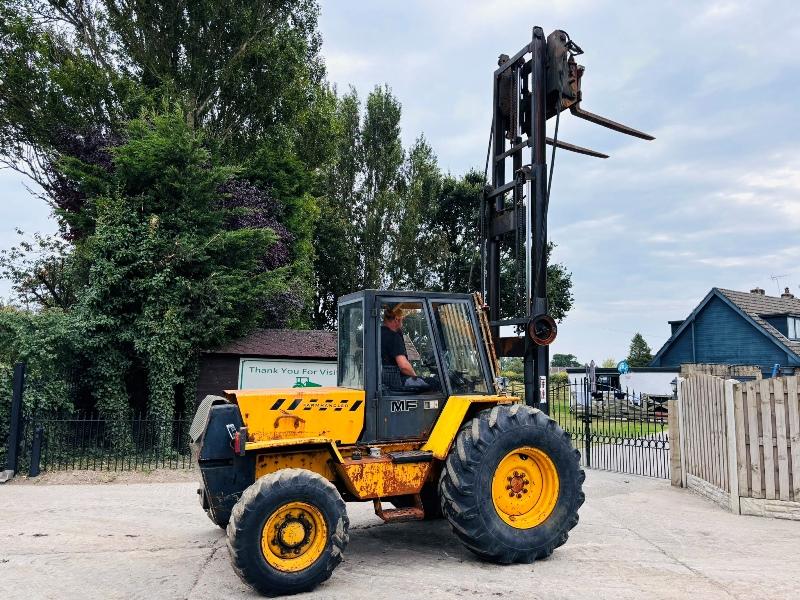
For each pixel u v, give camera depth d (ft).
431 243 112.68
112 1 60.18
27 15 57.57
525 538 19.43
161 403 45.32
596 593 16.49
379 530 24.38
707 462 30.96
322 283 104.88
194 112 62.69
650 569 18.72
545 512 20.25
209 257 48.47
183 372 48.37
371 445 20.11
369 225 107.86
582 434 47.14
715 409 29.78
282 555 17.01
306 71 72.69
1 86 55.21
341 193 110.01
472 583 17.53
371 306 20.70
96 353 44.65
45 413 40.98
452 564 19.62
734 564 19.24
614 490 33.65
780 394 26.43
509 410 20.30
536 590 16.80
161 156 48.42
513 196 26.63
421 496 23.47
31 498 31.78
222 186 58.13
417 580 17.92
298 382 49.93
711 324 104.17
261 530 16.69
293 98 67.31
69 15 62.34
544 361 25.30
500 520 19.35
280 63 65.21
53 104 55.83
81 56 58.29
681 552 20.74
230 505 19.07
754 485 26.89
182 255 47.11
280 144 68.44
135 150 47.73
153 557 20.89
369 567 19.39
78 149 53.62
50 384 40.78
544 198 25.77
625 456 48.55
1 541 23.09
